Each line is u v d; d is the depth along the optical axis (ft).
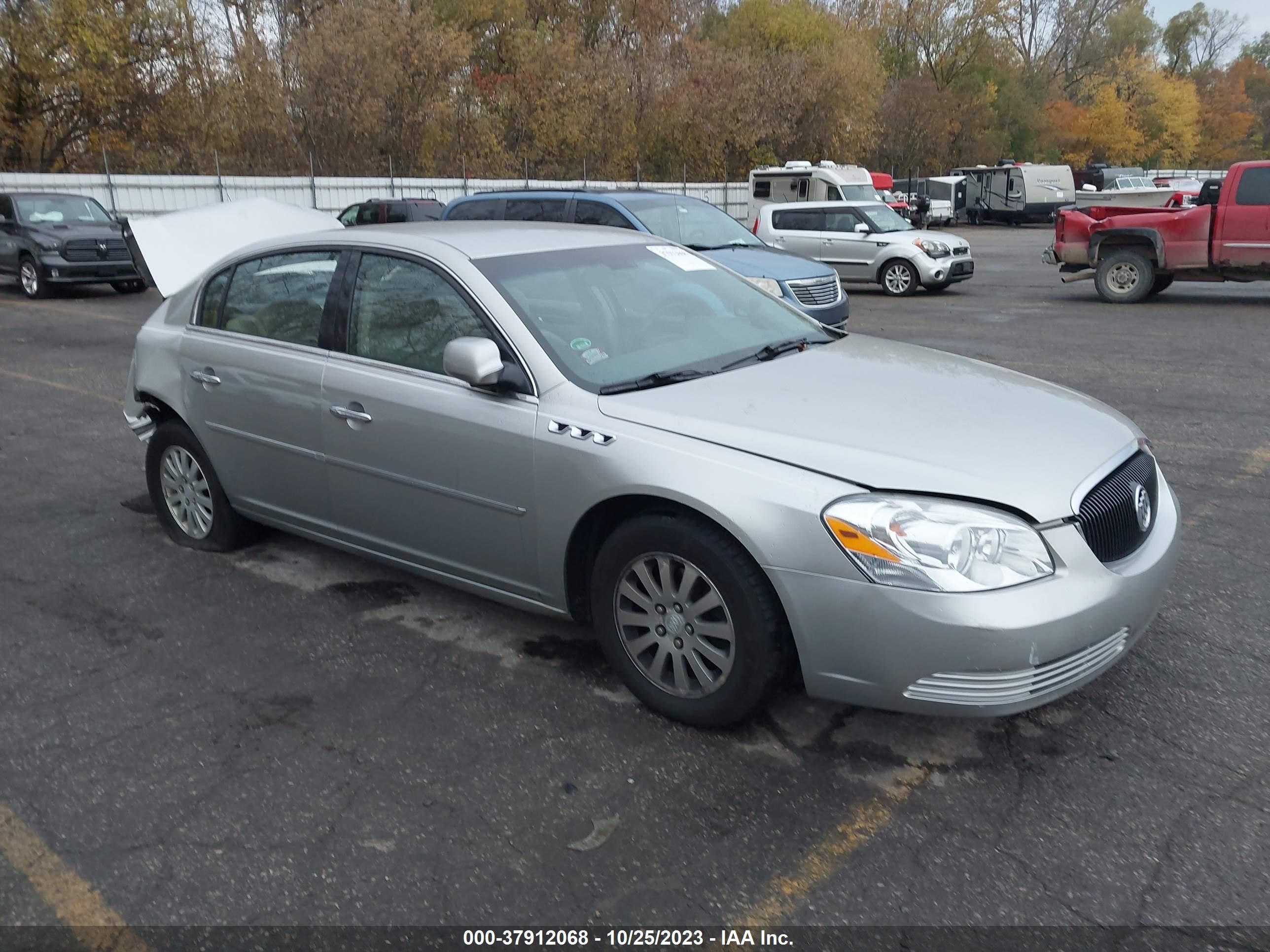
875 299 57.21
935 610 9.46
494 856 9.36
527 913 8.65
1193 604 14.23
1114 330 40.81
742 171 138.51
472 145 115.44
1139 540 10.93
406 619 14.38
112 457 23.39
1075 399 12.50
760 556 10.07
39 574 16.39
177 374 16.30
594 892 8.87
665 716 11.49
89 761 11.07
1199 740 10.88
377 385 13.28
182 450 16.85
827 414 11.09
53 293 58.13
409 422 12.87
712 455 10.55
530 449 11.73
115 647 13.75
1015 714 10.08
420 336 13.14
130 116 93.04
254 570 16.26
